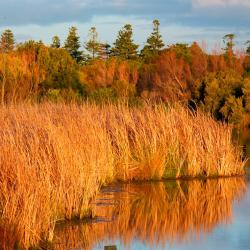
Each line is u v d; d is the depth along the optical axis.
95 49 121.94
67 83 78.75
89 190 24.17
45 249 19.38
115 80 78.38
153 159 32.62
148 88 78.81
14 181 20.00
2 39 73.62
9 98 50.50
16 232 19.09
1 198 20.22
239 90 70.62
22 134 24.73
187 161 33.62
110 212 24.88
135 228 22.61
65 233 21.45
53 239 20.55
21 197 19.59
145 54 122.25
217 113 70.56
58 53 81.44
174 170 33.16
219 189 30.34
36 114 31.22
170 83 71.94
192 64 86.06
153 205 26.52
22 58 75.44
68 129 28.67
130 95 66.56
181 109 36.06
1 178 20.59
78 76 81.44
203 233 22.06
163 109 35.28
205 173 33.75
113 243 20.53
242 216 24.83
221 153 33.97
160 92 67.38
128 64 90.19
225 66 86.38
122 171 31.95
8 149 21.19
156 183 31.52
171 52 86.38
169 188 30.34
